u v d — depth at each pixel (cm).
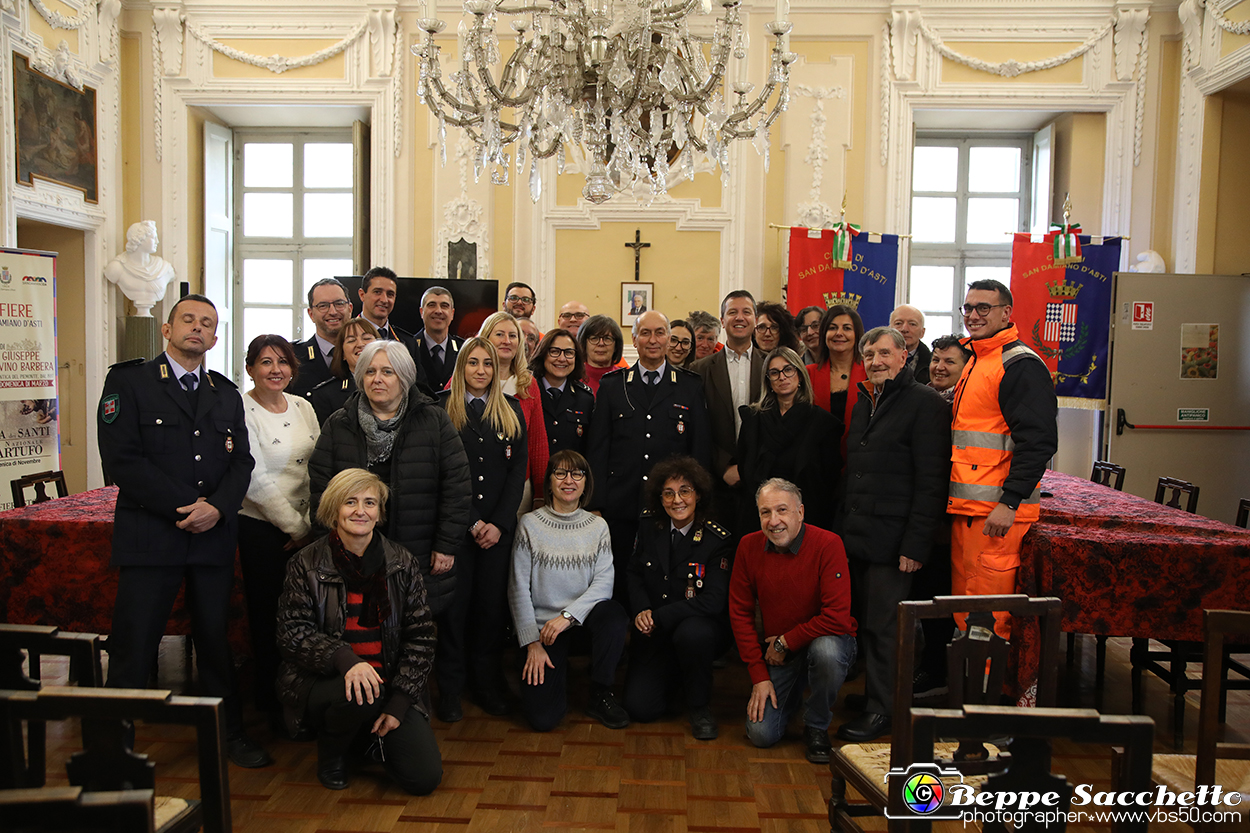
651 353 355
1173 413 595
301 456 307
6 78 534
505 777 268
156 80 657
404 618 267
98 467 641
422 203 660
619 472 354
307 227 716
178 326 272
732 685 351
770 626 300
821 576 290
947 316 712
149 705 155
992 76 643
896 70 641
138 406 265
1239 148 598
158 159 662
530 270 655
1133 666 329
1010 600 204
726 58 243
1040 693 207
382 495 265
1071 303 605
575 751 288
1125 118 638
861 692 345
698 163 646
